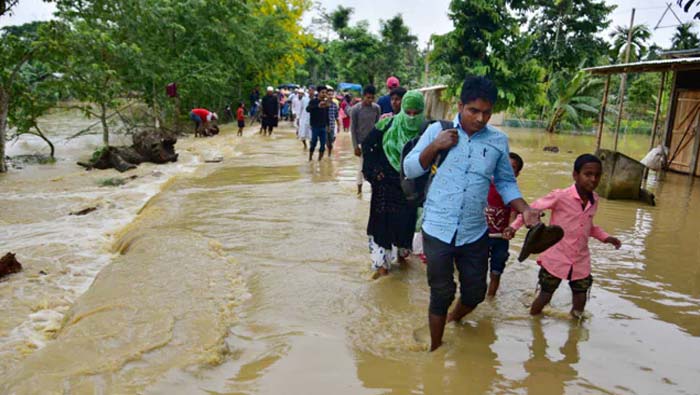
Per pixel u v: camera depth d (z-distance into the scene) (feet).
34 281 16.31
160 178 35.88
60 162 46.57
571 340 12.33
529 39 77.46
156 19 57.16
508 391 10.07
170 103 67.67
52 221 23.95
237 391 9.80
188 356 10.80
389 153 15.43
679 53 56.24
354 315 13.39
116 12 52.90
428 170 11.53
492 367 10.97
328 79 232.53
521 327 13.00
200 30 72.49
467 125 10.68
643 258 18.93
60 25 43.68
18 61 43.14
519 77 78.07
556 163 46.70
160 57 62.34
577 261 13.04
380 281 15.78
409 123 15.02
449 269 10.99
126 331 11.71
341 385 10.12
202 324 12.31
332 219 22.95
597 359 11.44
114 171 38.93
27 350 11.77
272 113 67.97
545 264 13.30
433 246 10.96
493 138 10.89
